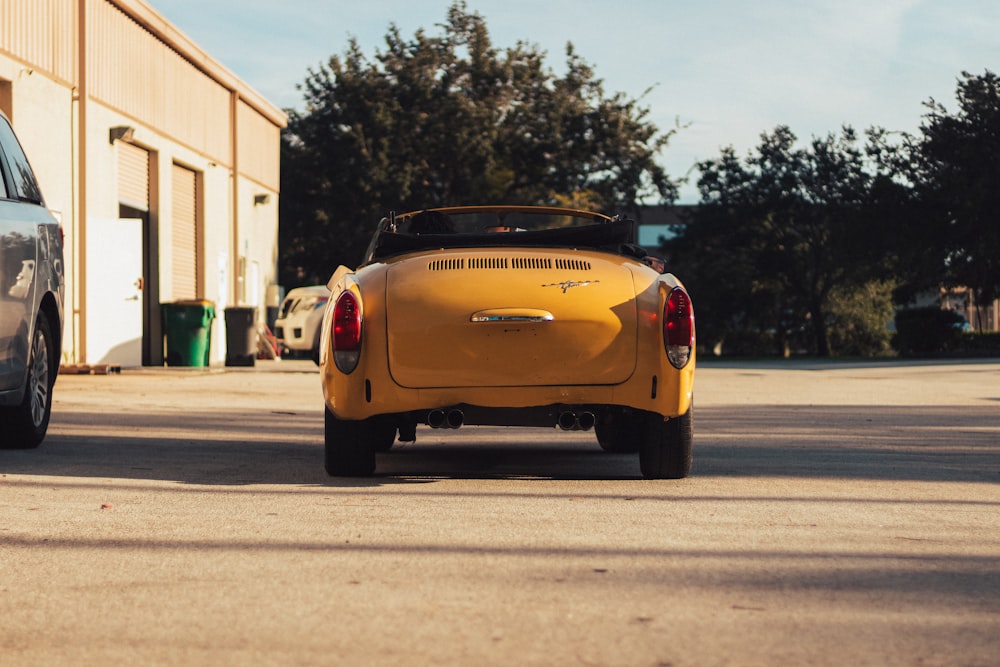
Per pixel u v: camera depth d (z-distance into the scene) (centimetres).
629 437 853
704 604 376
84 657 321
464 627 348
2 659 320
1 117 824
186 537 494
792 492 639
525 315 638
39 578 416
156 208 2458
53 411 1180
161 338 2447
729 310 6097
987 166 4584
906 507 586
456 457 838
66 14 1986
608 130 4812
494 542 481
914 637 339
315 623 353
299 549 467
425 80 4916
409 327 645
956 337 4566
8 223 768
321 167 4928
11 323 764
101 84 2122
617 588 398
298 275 5262
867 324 6169
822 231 5850
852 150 5803
